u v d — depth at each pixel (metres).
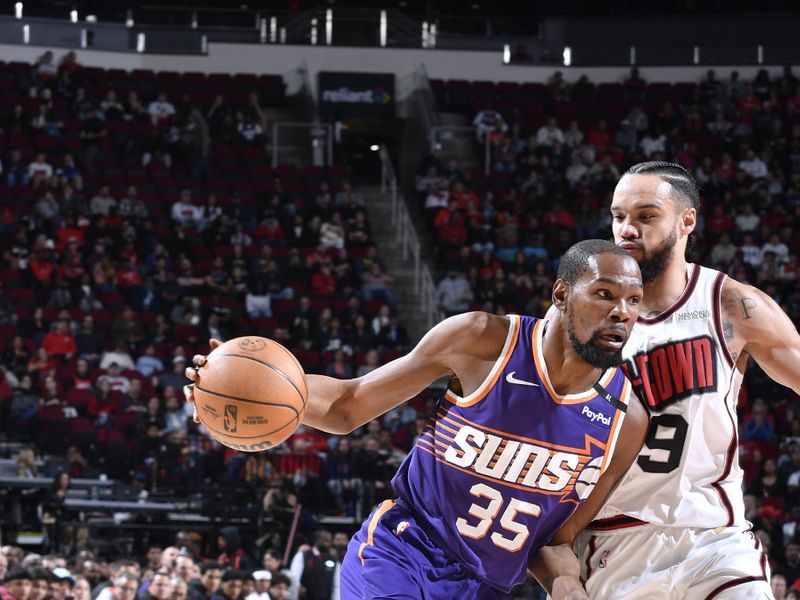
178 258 17.78
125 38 23.23
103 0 25.00
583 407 3.24
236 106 22.16
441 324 3.32
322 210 19.27
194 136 20.53
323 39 23.80
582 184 20.48
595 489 3.42
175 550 9.34
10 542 12.54
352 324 16.58
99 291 16.42
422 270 19.44
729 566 3.50
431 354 3.29
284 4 26.38
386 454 13.70
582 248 3.13
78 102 21.02
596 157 21.91
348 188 19.84
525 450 3.23
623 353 3.59
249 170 20.58
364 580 3.30
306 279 17.70
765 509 13.09
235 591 9.18
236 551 11.43
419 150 22.34
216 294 16.95
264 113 22.53
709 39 24.17
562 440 3.23
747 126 22.50
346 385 3.39
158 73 22.66
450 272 18.05
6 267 16.59
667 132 22.67
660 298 3.62
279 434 3.21
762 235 19.98
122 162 20.19
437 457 3.32
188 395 3.26
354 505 13.20
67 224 17.66
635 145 22.25
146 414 13.73
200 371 3.21
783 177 21.64
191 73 22.81
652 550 3.62
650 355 3.57
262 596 9.36
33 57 22.59
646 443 3.57
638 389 3.57
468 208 19.91
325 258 18.06
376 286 17.83
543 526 3.35
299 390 3.22
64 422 13.48
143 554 12.66
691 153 22.16
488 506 3.29
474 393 3.25
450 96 23.14
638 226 3.54
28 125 20.31
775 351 3.56
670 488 3.57
